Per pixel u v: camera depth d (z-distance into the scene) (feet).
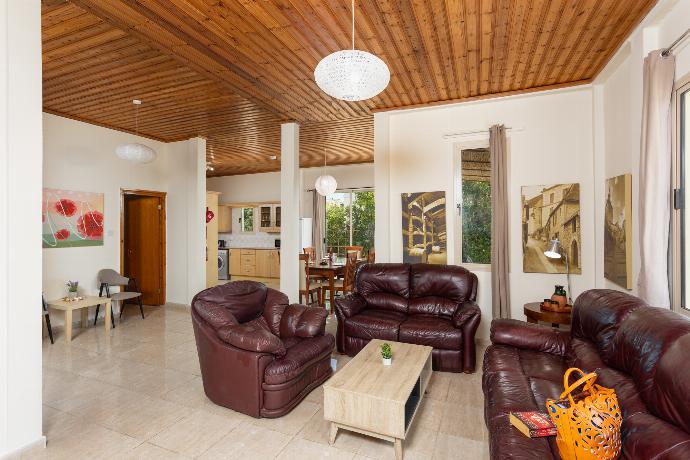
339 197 28.48
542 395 6.54
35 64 7.24
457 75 12.06
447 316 12.23
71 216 16.19
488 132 14.07
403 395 6.90
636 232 9.26
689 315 7.49
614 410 4.72
